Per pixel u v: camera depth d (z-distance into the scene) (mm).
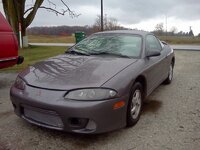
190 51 14945
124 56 4266
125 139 3438
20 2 15781
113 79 3365
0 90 5902
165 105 4801
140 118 4137
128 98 3479
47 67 3854
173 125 3887
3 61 5523
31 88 3396
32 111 3424
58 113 3139
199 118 4168
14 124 3879
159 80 5258
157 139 3439
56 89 3227
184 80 6895
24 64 9328
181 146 3260
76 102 3102
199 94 5527
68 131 3197
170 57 6090
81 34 16625
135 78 3656
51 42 25062
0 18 5594
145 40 4730
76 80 3324
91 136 3510
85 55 4410
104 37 4914
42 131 3641
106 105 3150
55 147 3225
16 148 3180
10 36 5738
